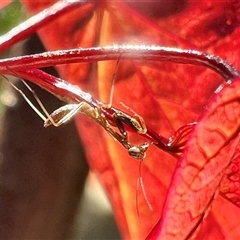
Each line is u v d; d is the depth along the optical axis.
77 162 0.28
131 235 0.20
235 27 0.19
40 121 0.27
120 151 0.20
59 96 0.17
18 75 0.17
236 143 0.15
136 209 0.20
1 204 0.27
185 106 0.20
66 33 0.20
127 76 0.20
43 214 0.28
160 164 0.20
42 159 0.27
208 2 0.20
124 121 0.17
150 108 0.20
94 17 0.20
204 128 0.15
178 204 0.15
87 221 0.43
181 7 0.20
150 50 0.17
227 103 0.15
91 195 0.45
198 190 0.15
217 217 0.18
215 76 0.19
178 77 0.20
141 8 0.20
